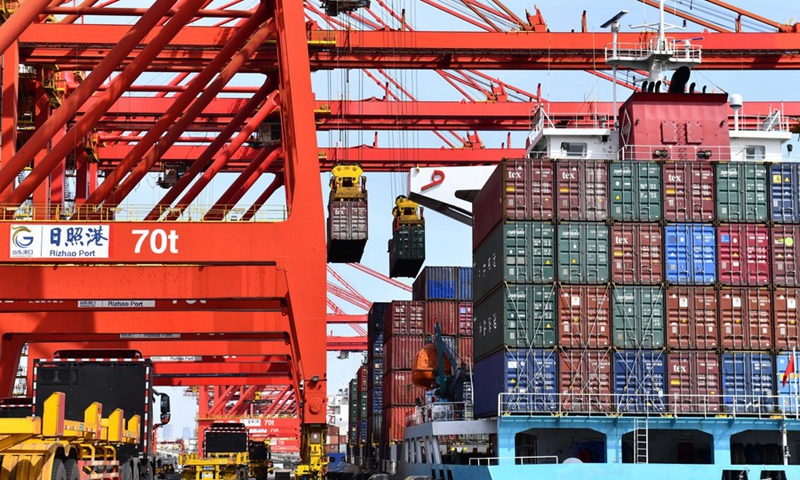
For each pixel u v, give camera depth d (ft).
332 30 162.20
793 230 122.72
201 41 157.79
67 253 116.88
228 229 118.62
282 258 118.62
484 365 134.31
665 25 146.00
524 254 121.70
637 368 119.24
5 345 146.30
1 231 116.37
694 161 124.36
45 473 55.42
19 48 156.46
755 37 166.40
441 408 148.66
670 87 142.82
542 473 108.47
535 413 116.37
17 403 94.22
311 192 120.26
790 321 120.67
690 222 122.83
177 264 121.90
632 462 120.06
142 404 87.35
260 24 149.59
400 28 170.60
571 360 119.34
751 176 123.95
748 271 121.90
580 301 120.67
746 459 120.16
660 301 120.98
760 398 118.42
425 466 149.28
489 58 165.89
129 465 82.43
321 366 118.73
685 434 121.60
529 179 123.24
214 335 164.04
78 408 86.84
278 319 144.77
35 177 127.44
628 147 135.23
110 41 155.94
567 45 163.84
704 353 119.85
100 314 142.31
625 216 123.13
